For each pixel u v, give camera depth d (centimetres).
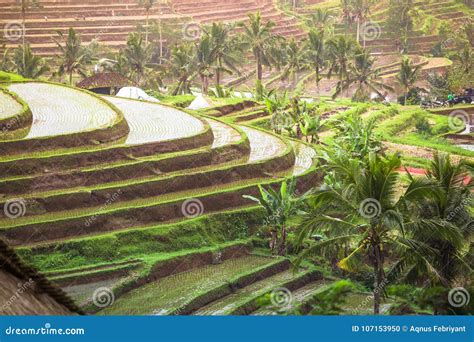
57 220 4441
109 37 14488
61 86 7506
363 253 3544
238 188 5147
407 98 11175
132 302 3778
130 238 4441
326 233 4469
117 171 5212
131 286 3978
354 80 10962
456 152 7431
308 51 11350
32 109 6562
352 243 3966
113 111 6506
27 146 5428
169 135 6047
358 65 10881
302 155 6178
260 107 8812
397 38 14425
